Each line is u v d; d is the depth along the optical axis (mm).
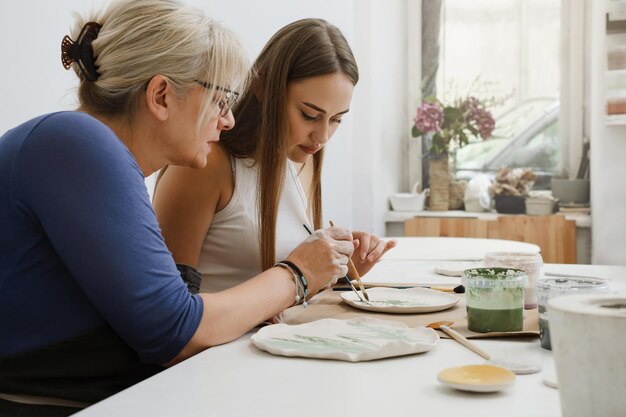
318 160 1817
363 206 3906
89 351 1051
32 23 1729
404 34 4426
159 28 1119
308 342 1104
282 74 1565
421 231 3756
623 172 3418
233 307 1151
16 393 1043
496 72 4254
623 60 3223
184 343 1070
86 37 1145
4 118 1639
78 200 996
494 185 3941
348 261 1466
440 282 1785
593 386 648
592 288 1080
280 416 787
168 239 1589
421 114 4043
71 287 1038
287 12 3199
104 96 1138
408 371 962
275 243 1604
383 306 1365
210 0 2480
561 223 3541
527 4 4152
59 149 1010
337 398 850
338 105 1604
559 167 4141
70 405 1042
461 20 4301
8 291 1030
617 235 3455
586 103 4059
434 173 4148
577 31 4047
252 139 1650
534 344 1137
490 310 1193
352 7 3762
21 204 1016
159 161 1194
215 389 891
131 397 863
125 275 1000
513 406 816
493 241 2619
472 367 921
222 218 1651
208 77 1151
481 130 4016
